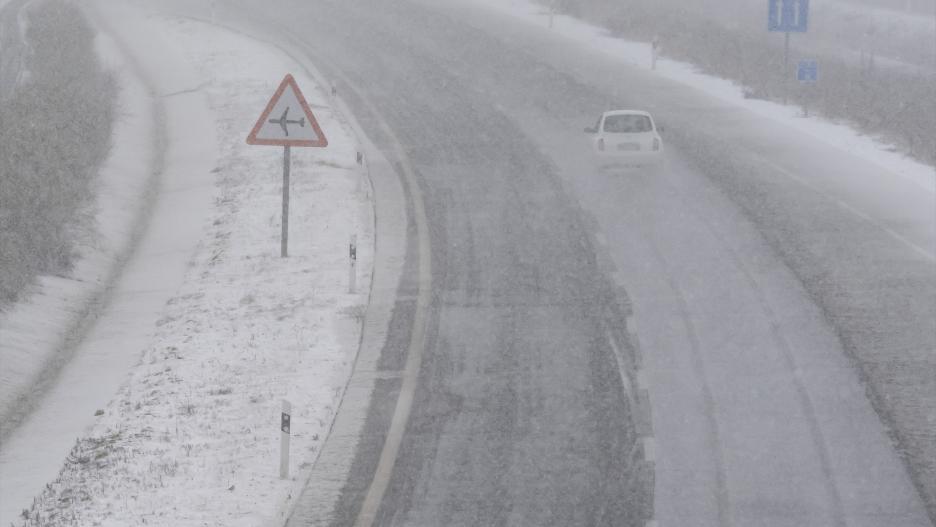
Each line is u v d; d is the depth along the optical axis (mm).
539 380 28531
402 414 26375
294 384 28125
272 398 27188
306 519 21141
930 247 39781
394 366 29641
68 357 33062
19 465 25469
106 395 29266
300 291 36312
